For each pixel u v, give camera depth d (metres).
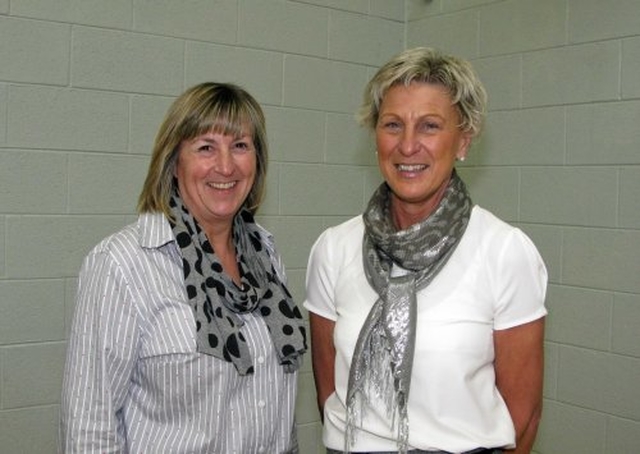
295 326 1.60
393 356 1.47
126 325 1.37
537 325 1.52
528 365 1.53
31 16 2.53
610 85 2.65
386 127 1.55
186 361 1.39
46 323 2.62
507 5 3.02
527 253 1.51
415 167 1.52
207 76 2.93
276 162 3.14
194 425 1.41
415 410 1.48
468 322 1.47
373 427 1.51
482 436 1.47
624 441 2.63
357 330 1.56
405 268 1.54
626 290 2.61
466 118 1.54
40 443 2.64
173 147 1.49
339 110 3.31
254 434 1.49
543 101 2.88
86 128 2.66
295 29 3.15
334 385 1.70
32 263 2.58
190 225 1.49
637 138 2.56
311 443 3.19
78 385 1.36
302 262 3.24
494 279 1.49
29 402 2.61
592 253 2.72
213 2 2.92
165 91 2.83
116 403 1.39
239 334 1.49
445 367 1.46
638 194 2.56
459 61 1.53
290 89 3.16
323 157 3.27
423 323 1.48
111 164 2.72
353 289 1.60
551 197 2.85
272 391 1.54
